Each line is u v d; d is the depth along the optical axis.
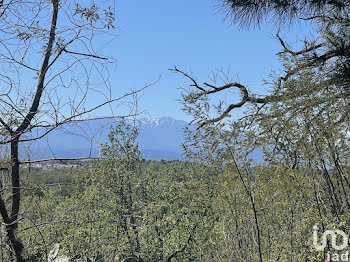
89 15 3.11
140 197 6.93
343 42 4.84
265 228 3.93
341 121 4.23
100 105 2.95
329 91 4.52
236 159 3.72
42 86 3.21
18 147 3.31
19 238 3.59
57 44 3.07
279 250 3.73
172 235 6.72
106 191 6.21
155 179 7.41
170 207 7.02
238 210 3.98
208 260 4.79
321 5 5.06
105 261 4.79
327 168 4.07
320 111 4.21
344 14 5.11
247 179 3.83
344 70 4.65
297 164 4.12
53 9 3.24
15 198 3.56
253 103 4.62
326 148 4.01
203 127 3.82
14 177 3.48
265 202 3.93
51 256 3.88
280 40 5.39
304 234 3.87
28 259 3.64
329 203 4.02
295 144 4.11
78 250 4.76
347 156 4.01
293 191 4.04
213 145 3.81
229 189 3.94
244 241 3.88
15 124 3.05
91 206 5.36
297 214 4.00
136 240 6.19
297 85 4.29
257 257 3.75
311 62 4.86
